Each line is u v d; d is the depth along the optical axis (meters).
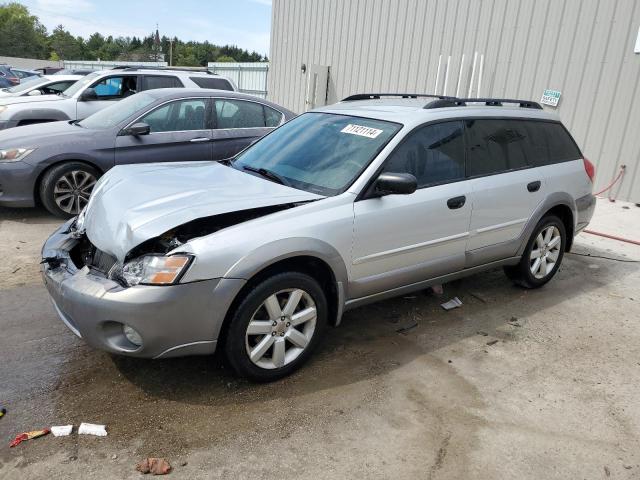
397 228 3.70
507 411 3.18
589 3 8.83
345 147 3.91
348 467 2.66
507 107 4.78
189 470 2.58
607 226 7.50
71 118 9.52
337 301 3.55
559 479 2.67
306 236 3.24
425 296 4.83
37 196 6.46
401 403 3.20
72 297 2.97
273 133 4.59
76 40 101.56
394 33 12.30
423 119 3.99
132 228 3.01
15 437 2.73
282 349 3.30
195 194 3.40
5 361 3.42
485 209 4.27
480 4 10.42
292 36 15.54
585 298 5.00
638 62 8.32
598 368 3.74
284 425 2.94
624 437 3.01
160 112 6.86
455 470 2.68
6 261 5.09
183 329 2.92
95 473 2.53
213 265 2.92
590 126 9.08
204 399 3.13
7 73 26.62
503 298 4.90
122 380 3.28
